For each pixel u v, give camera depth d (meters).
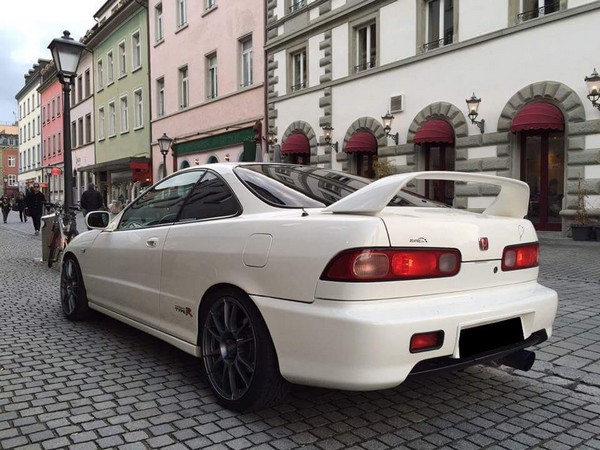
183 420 3.13
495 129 13.66
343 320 2.59
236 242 3.21
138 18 31.47
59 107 47.47
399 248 2.70
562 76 12.26
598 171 11.84
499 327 3.04
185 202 4.02
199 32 25.78
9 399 3.44
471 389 3.70
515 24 13.12
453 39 14.55
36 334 5.05
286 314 2.83
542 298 3.26
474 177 3.31
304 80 20.17
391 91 16.31
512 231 3.26
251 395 3.05
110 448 2.78
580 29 11.89
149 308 4.05
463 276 2.92
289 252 2.88
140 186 30.34
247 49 23.02
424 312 2.69
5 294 7.10
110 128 36.19
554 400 3.52
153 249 3.98
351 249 2.64
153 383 3.75
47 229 10.33
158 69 29.64
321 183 3.74
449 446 2.85
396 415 3.25
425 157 15.76
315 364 2.71
